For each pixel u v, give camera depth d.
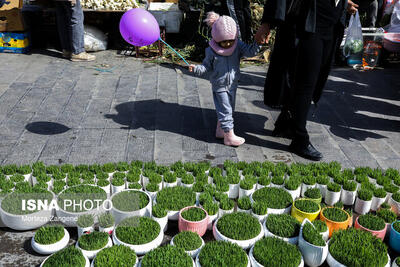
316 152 3.96
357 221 2.85
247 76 6.63
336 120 4.95
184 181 3.23
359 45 6.40
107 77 6.23
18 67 6.46
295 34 3.57
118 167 3.49
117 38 8.16
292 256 2.45
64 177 3.31
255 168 3.55
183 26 8.22
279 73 3.77
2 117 4.64
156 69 6.72
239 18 5.91
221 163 3.82
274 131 4.34
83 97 5.37
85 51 7.29
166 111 5.01
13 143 4.05
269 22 3.44
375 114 5.19
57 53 7.36
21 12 7.03
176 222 2.97
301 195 3.34
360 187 3.32
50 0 7.70
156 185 3.16
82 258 2.39
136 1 8.27
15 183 3.18
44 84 5.78
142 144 4.14
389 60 7.82
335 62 7.52
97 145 4.09
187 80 6.22
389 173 3.58
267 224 2.75
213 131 4.51
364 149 4.21
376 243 2.61
